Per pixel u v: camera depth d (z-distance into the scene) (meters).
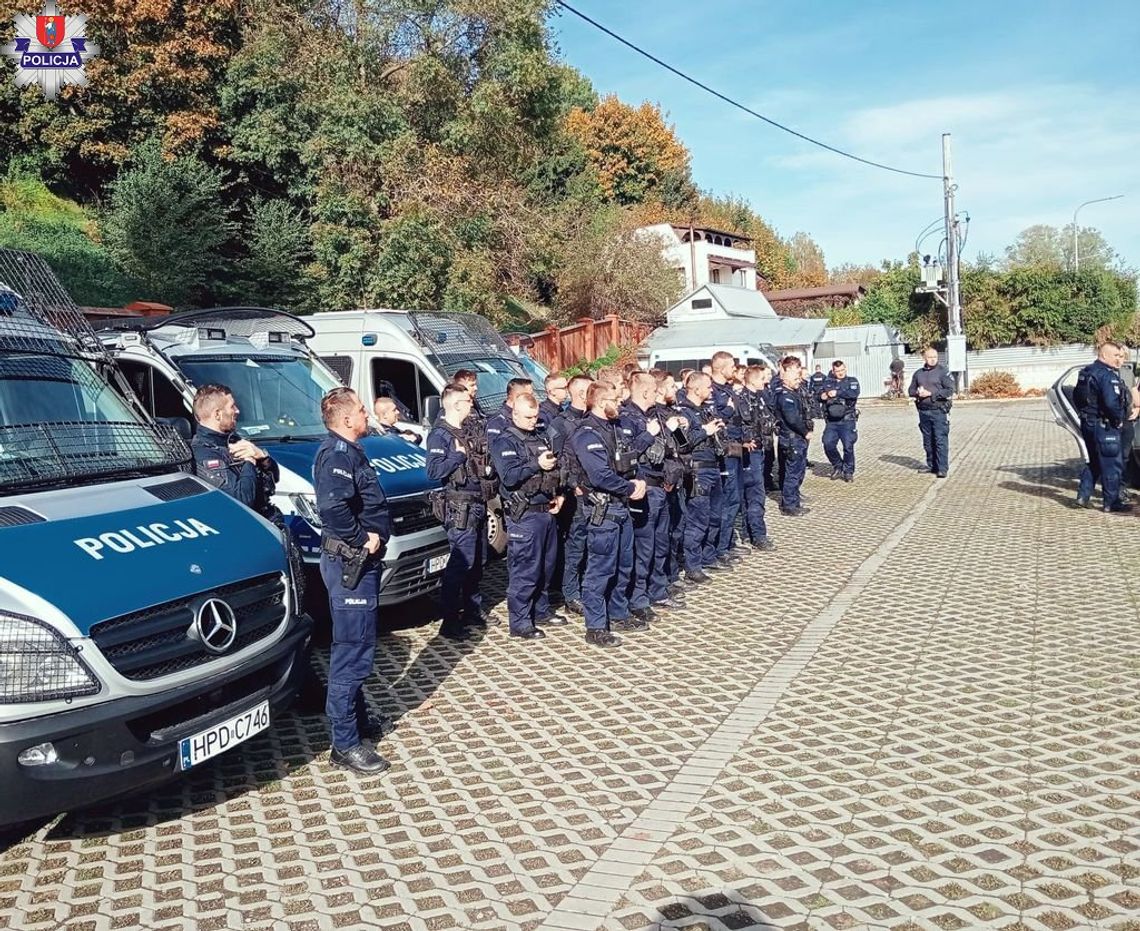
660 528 7.74
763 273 72.75
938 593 7.91
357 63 23.72
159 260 20.28
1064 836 3.92
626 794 4.50
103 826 4.35
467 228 23.86
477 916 3.54
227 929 3.51
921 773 4.57
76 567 3.94
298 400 7.87
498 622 7.61
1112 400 10.62
